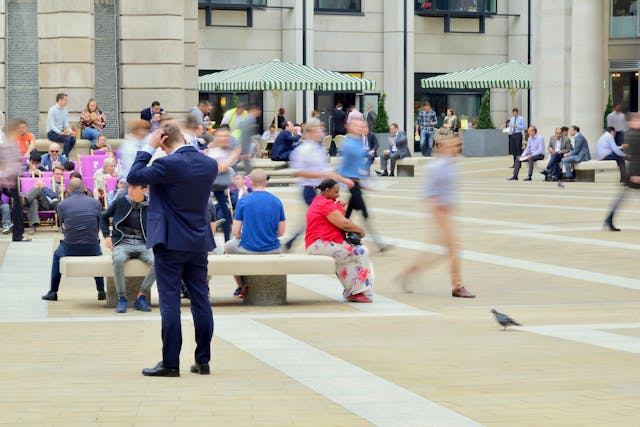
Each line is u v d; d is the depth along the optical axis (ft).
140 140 70.64
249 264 61.46
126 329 53.88
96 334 52.06
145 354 45.93
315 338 49.78
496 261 79.05
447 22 254.27
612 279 70.18
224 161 85.71
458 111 255.91
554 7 179.32
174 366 40.40
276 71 194.39
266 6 236.02
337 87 195.83
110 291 63.31
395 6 245.45
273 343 48.29
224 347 47.32
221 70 234.38
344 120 214.28
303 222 81.41
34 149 109.40
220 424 31.73
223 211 85.81
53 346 48.19
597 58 177.88
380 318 56.85
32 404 34.83
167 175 39.93
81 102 145.07
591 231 95.86
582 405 34.09
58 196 106.22
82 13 144.87
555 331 50.88
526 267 75.92
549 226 100.17
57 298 66.08
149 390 37.40
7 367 42.55
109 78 149.48
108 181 111.86
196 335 41.04
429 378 39.19
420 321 55.52
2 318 58.18
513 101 237.04
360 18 245.65
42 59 145.38
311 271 62.23
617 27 243.40
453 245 64.59
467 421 31.99
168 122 40.78
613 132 160.45
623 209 115.96
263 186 66.23
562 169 163.84
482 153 228.43
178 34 150.41
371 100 246.06
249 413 33.32
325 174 80.48
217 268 61.26
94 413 33.35
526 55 258.16
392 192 145.48
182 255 40.47
